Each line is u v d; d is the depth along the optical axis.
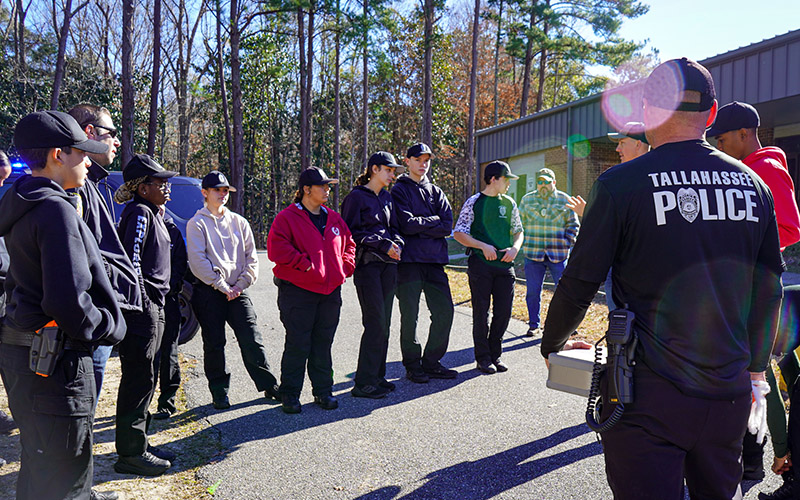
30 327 2.17
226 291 4.40
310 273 4.28
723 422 1.67
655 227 1.69
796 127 14.43
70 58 27.34
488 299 5.32
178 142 39.19
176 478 3.28
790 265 10.71
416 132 37.59
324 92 40.72
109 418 4.16
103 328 2.27
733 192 1.73
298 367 4.39
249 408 4.48
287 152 39.44
